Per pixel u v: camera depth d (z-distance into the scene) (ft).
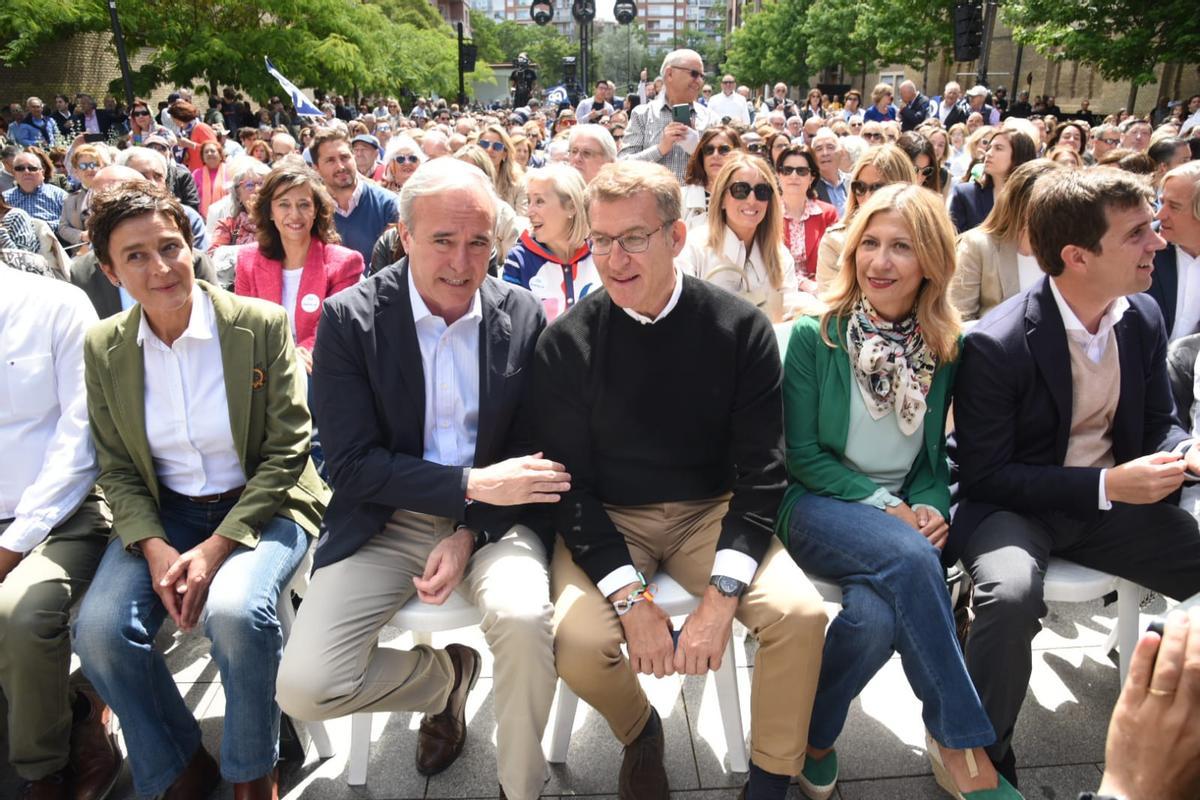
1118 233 6.53
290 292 11.39
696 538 7.20
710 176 15.49
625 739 6.72
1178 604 7.06
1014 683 6.37
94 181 11.60
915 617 6.30
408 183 6.68
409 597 6.98
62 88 76.69
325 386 6.88
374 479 6.70
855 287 7.28
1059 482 6.86
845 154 22.29
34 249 12.78
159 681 6.70
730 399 6.88
